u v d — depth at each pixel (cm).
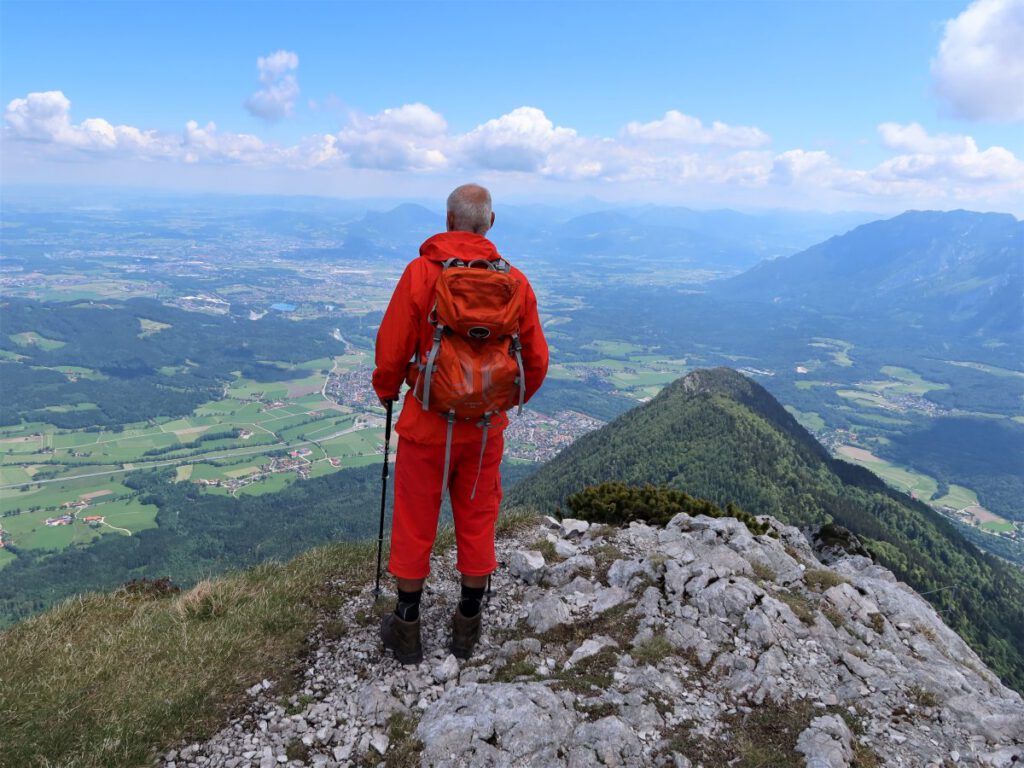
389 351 353
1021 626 5391
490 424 359
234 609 503
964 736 351
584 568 565
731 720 357
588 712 358
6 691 393
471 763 319
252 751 340
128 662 429
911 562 5350
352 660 425
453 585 548
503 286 328
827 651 436
